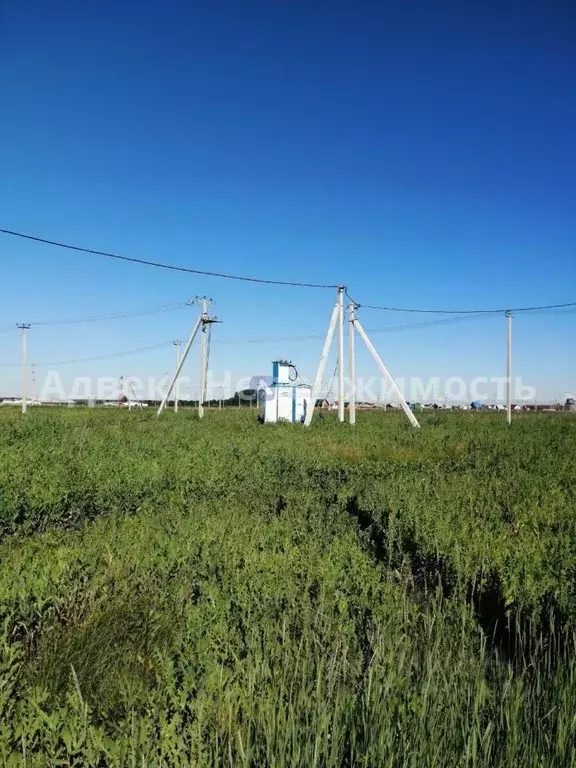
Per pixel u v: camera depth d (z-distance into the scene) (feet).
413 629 16.98
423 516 28.25
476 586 21.52
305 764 10.19
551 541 24.58
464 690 12.64
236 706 12.30
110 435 65.05
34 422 83.76
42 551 22.16
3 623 15.05
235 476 41.88
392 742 10.54
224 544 23.08
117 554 21.89
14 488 30.48
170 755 10.82
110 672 13.91
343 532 28.04
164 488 37.19
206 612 16.42
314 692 12.18
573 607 17.67
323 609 17.26
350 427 87.51
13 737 11.49
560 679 12.96
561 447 64.59
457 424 103.91
